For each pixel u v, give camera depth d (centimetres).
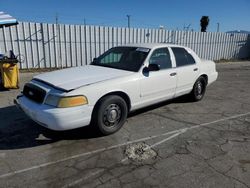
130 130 446
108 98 404
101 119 401
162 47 529
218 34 1902
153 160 344
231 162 342
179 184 291
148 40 1512
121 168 323
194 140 411
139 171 316
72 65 1268
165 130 450
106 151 368
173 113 547
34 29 1130
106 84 401
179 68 549
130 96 442
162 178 302
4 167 321
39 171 313
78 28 1238
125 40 1410
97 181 295
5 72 721
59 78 413
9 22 797
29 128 443
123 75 439
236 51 2098
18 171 312
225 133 443
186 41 1719
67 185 286
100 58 555
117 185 288
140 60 482
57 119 354
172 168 325
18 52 1116
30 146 379
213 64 673
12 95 675
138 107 471
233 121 508
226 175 311
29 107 386
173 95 548
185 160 345
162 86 504
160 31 1554
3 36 1066
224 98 701
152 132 440
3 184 286
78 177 302
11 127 447
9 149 369
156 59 504
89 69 479
